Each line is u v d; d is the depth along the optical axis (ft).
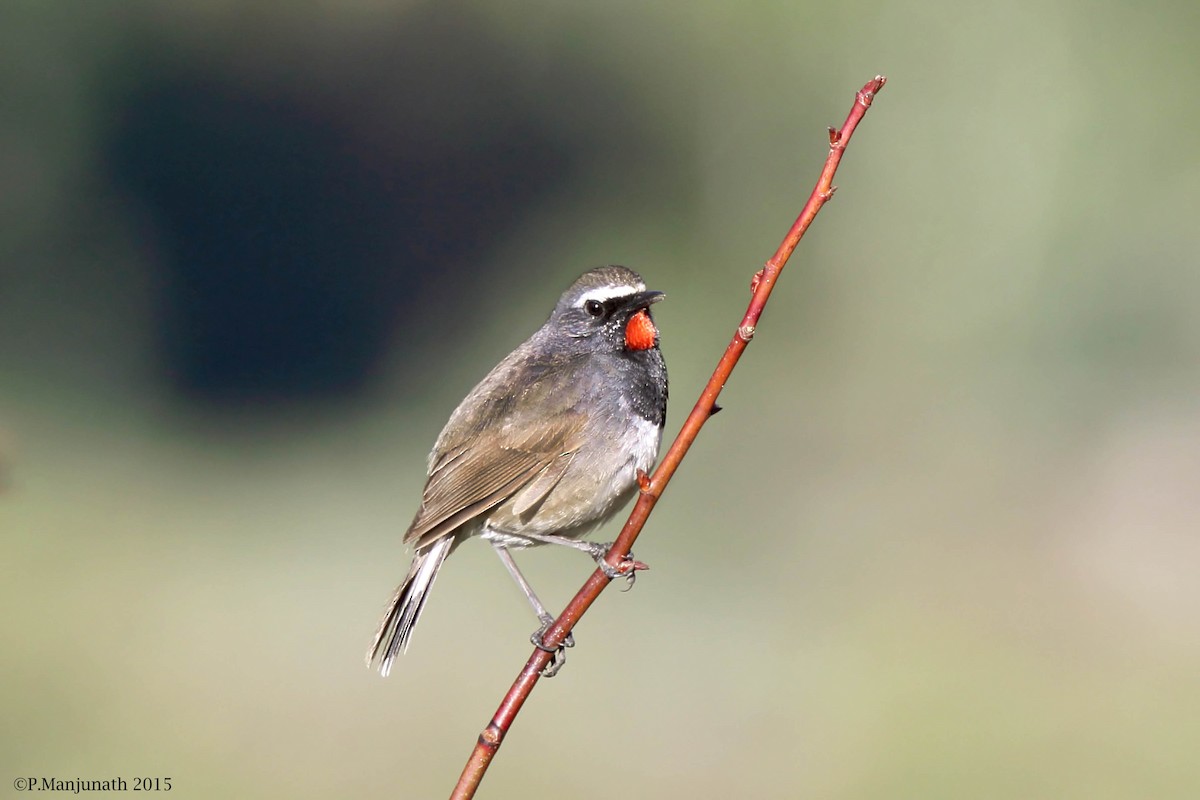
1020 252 68.13
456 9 77.51
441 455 23.98
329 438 70.69
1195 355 64.44
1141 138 66.08
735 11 73.20
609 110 76.89
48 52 70.54
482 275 78.23
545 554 53.36
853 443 63.41
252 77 75.31
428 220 77.51
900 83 70.44
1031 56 67.92
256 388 73.26
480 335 77.46
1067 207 67.31
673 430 63.36
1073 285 66.95
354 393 75.05
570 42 77.00
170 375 72.69
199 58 74.13
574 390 23.73
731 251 74.13
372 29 76.59
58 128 71.10
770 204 73.77
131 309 72.49
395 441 70.54
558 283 77.25
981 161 68.85
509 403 23.80
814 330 70.69
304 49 75.15
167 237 72.74
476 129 78.43
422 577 23.45
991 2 68.44
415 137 77.97
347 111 76.28
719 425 64.90
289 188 75.97
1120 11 66.13
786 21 72.38
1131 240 66.08
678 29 74.79
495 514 24.00
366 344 75.97
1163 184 65.77
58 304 70.54
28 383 68.59
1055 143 67.46
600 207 77.15
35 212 70.79
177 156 72.79
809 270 71.36
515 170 78.38
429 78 77.97
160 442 67.36
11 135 70.03
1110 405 63.41
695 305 73.41
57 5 70.59
